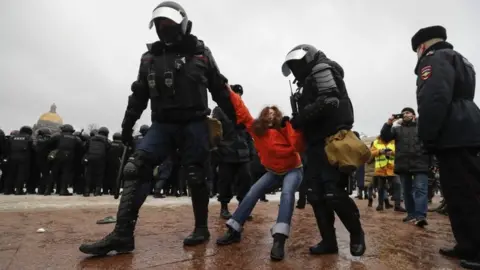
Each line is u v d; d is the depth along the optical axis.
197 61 2.92
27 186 10.56
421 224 4.53
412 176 5.17
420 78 2.74
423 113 2.60
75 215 4.60
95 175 9.89
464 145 2.55
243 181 4.84
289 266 2.33
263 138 3.10
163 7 2.78
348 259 2.56
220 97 3.14
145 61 2.94
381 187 7.17
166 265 2.26
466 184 2.55
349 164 2.42
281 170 3.09
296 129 2.77
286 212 2.74
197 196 2.98
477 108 2.67
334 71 2.67
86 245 2.40
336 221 4.64
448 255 2.71
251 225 4.16
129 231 2.60
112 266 2.21
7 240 2.96
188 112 2.87
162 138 2.89
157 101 2.88
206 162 3.05
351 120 2.71
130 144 3.08
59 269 2.14
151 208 5.81
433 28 2.91
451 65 2.65
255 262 2.41
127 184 2.67
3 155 10.47
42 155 9.86
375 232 3.87
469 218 2.52
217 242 2.93
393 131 5.34
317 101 2.54
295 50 2.80
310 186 2.83
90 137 10.63
